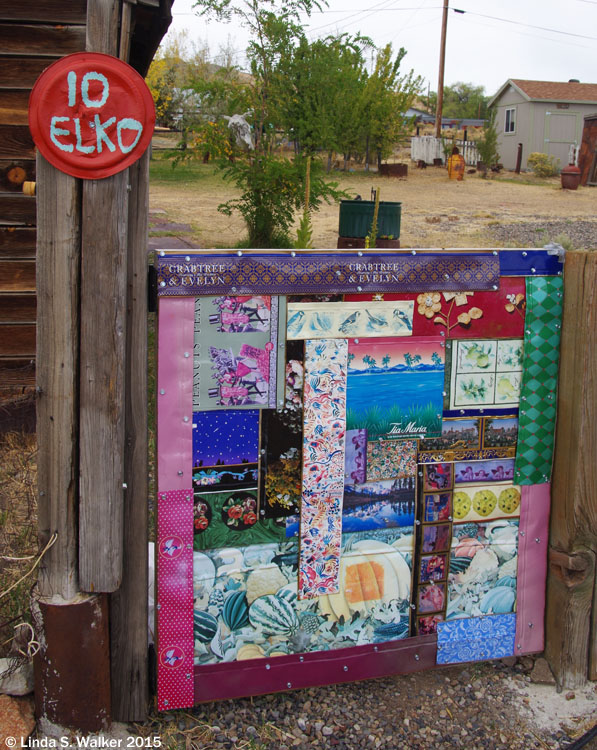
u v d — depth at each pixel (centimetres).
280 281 268
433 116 5109
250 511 279
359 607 297
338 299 276
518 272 294
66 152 233
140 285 252
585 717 295
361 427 286
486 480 304
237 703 294
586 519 300
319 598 292
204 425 270
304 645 294
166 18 536
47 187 236
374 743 275
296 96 1555
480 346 294
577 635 308
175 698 282
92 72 230
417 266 282
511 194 2048
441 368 291
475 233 1362
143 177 245
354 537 293
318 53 1575
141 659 274
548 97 2881
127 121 235
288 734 278
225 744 272
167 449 268
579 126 2922
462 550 306
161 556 273
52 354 244
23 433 501
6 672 278
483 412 299
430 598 305
